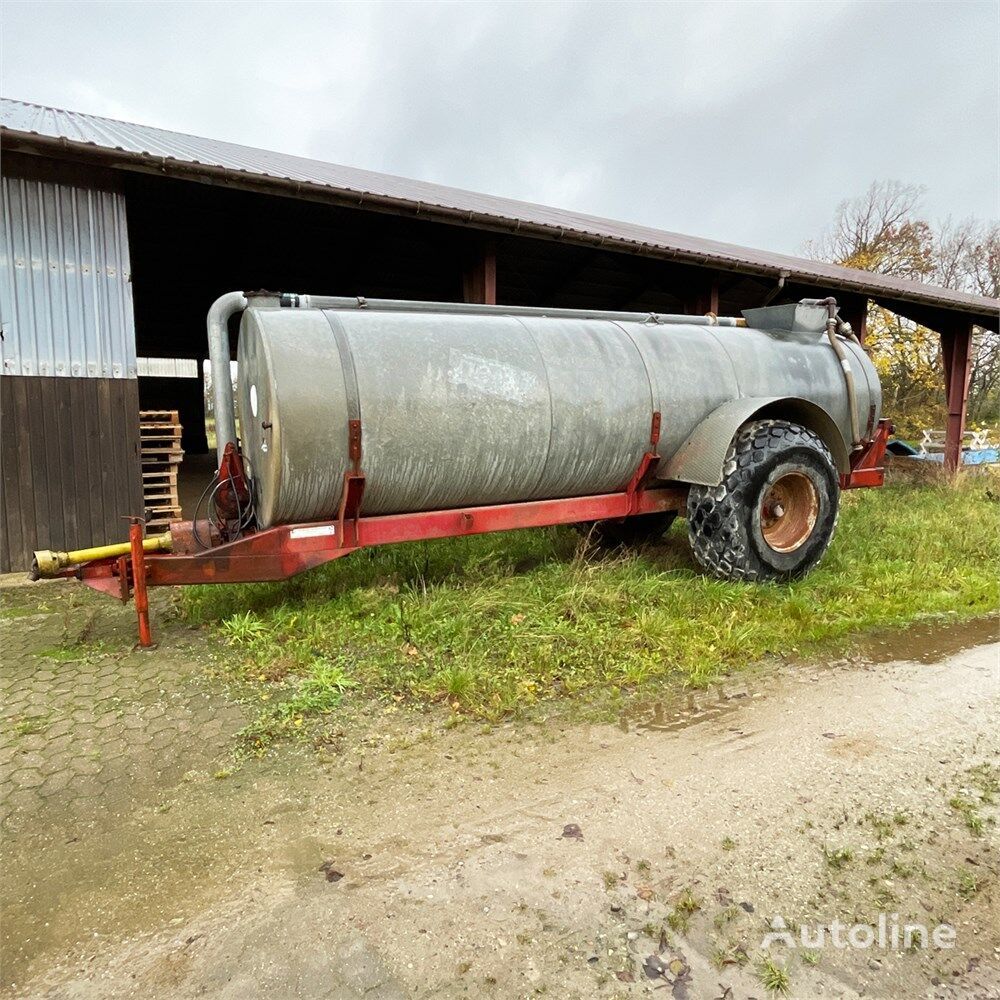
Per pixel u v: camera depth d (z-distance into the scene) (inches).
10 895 77.6
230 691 126.7
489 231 249.1
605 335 186.7
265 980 66.3
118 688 128.2
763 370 205.6
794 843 86.4
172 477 239.3
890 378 1018.1
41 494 203.3
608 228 360.5
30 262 197.0
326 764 104.0
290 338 145.2
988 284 1200.8
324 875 80.6
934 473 400.8
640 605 165.5
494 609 160.6
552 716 119.5
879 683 134.5
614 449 180.5
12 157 191.9
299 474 144.3
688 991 65.4
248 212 306.7
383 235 339.6
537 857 83.4
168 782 99.3
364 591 167.0
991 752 108.7
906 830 89.2
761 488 177.0
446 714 119.0
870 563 209.8
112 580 147.9
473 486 166.4
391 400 150.9
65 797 95.7
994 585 193.8
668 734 113.8
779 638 152.3
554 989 65.4
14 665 138.9
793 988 65.9
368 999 64.2
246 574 147.5
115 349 209.9
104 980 66.4
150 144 235.8
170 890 78.3
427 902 76.2
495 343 167.9
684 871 81.2
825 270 447.2
